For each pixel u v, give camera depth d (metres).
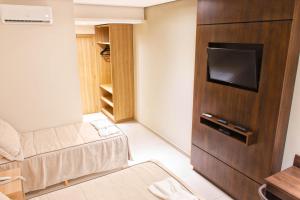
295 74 2.08
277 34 1.97
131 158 3.34
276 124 2.10
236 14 2.30
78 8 3.79
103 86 5.44
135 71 5.02
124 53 4.88
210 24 2.62
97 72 5.53
